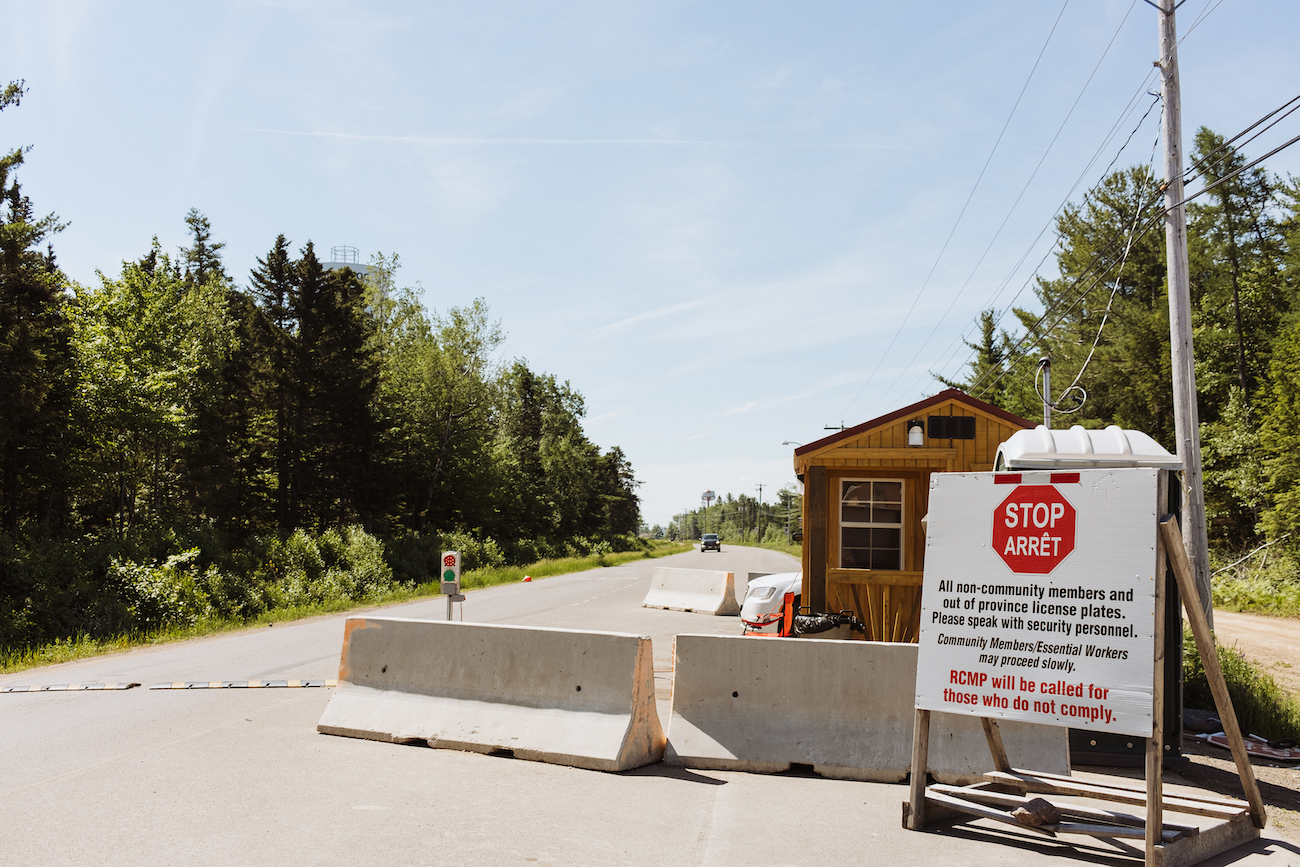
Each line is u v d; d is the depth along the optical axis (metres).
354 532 34.97
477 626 7.50
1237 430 33.47
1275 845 5.14
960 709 5.39
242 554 27.14
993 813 5.05
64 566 20.44
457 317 54.66
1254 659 13.86
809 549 12.59
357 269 87.06
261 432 42.72
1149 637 4.88
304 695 9.54
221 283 50.72
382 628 7.88
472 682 7.37
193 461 38.81
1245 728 8.66
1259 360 37.91
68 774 6.10
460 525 55.19
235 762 6.48
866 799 5.96
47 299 28.64
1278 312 38.50
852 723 6.69
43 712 8.62
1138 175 44.62
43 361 26.53
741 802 5.75
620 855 4.61
